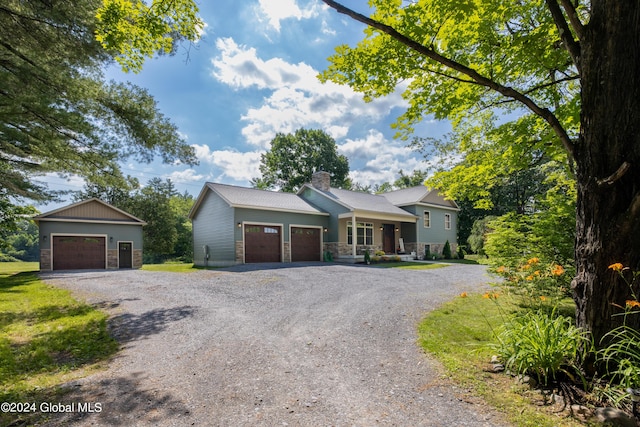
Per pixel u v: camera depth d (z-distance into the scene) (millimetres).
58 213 16906
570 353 3326
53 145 8523
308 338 4859
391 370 3648
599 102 3207
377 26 3889
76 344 5031
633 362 2992
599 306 3217
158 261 39969
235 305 7219
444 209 24469
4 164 10812
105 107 8461
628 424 2570
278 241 17359
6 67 7316
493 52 5156
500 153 7609
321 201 19859
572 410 2764
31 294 9125
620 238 3100
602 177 3209
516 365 3422
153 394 3232
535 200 8180
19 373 3945
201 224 19047
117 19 4582
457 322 5438
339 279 10508
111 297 8531
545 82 6203
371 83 4855
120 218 19000
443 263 17719
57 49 7453
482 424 2584
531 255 6191
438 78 5027
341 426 2592
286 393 3174
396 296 7719
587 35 3258
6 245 18844
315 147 39062
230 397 3119
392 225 22156
